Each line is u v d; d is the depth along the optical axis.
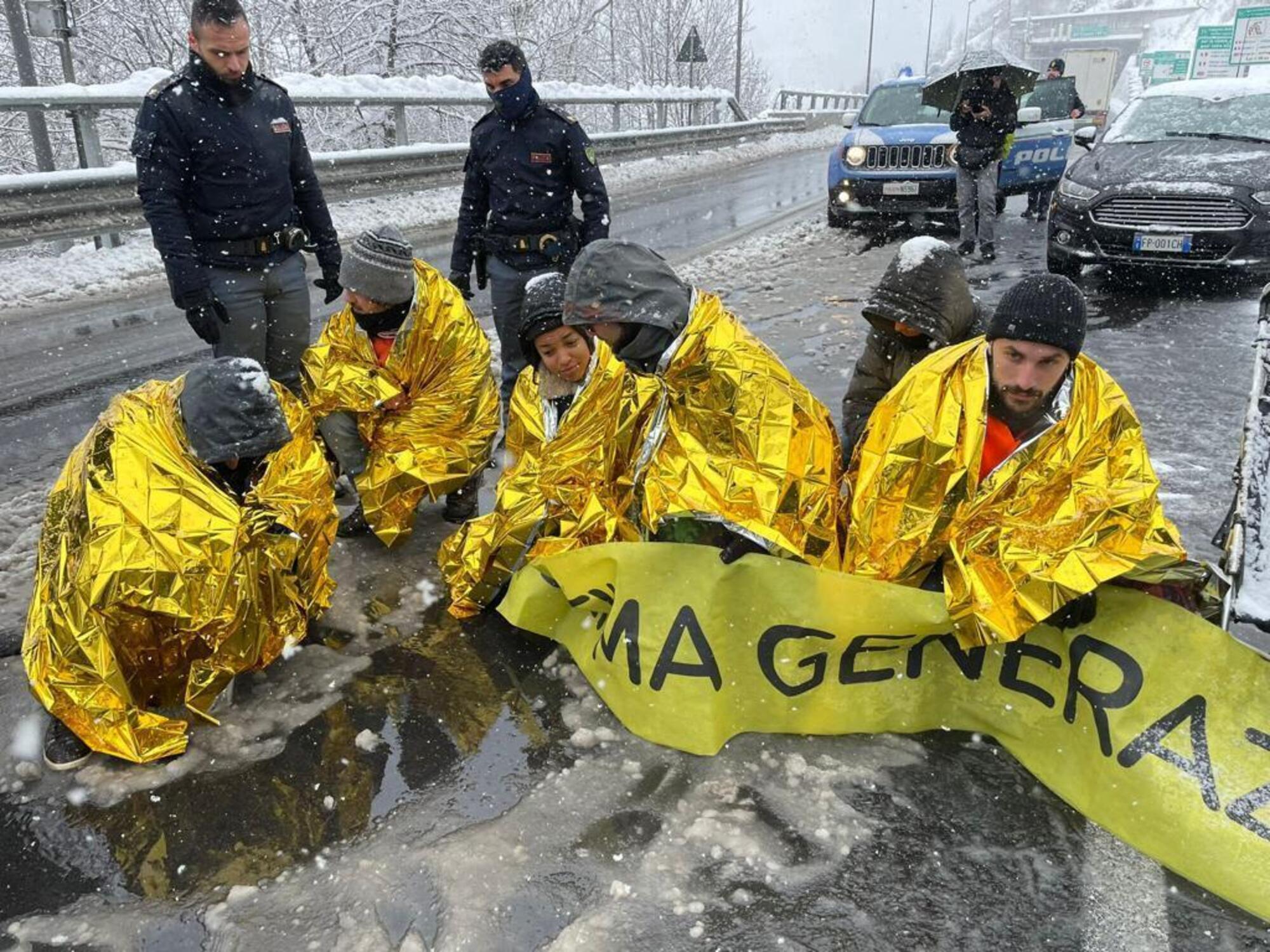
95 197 9.02
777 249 10.77
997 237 11.41
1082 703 2.51
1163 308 7.60
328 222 4.84
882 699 2.74
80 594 2.59
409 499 3.86
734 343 2.93
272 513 2.86
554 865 2.29
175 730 2.68
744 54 40.22
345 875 2.28
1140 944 2.08
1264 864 2.19
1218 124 9.00
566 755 2.69
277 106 4.41
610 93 19.55
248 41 4.11
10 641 3.21
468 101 14.55
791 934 2.11
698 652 2.73
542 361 3.50
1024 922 2.14
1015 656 2.62
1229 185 7.82
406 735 2.78
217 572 2.69
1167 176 8.06
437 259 10.02
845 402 3.69
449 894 2.20
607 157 18.55
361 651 3.20
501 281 4.97
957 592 2.54
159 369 6.53
